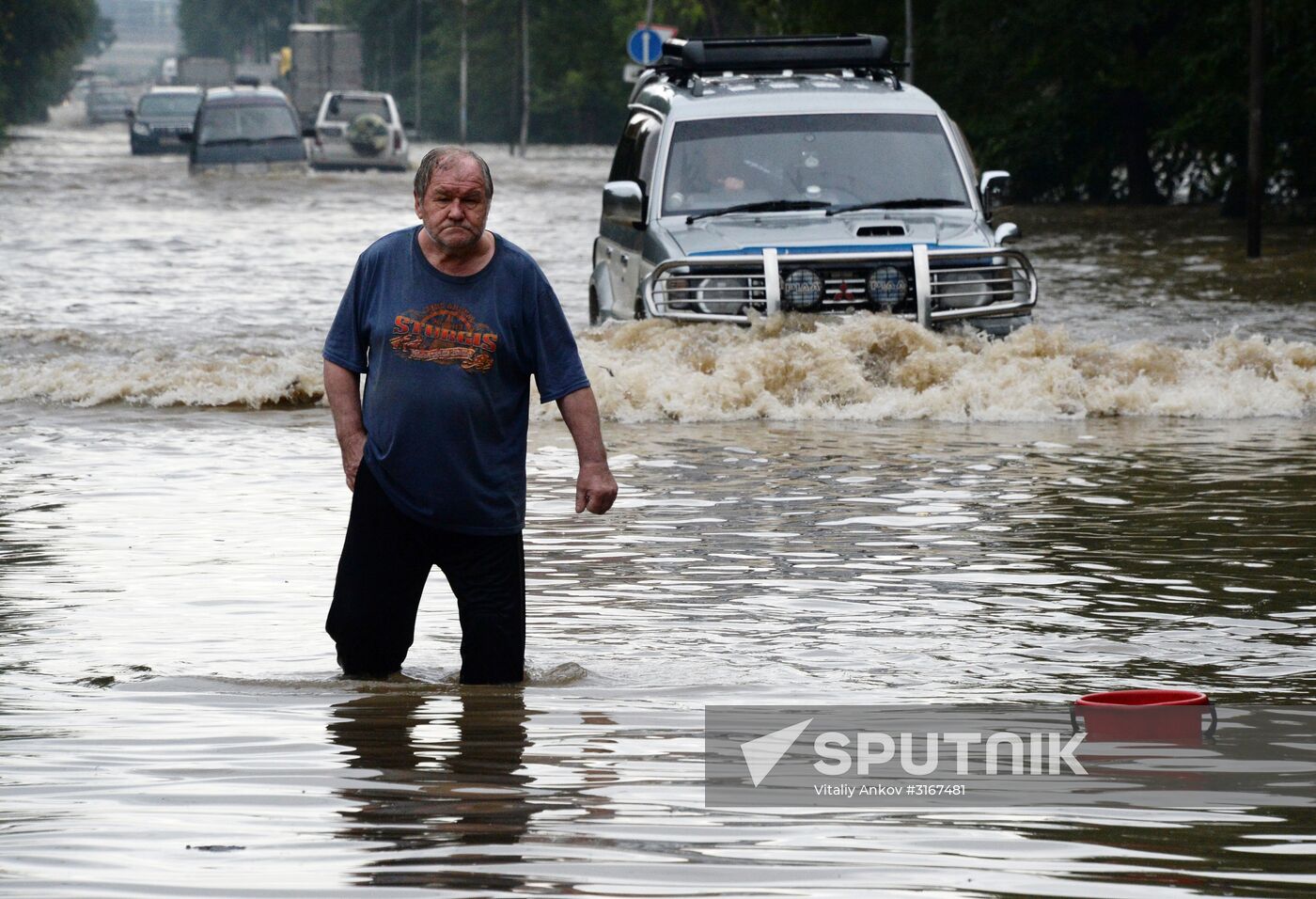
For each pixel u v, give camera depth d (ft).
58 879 32.27
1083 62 339.98
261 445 97.09
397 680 49.88
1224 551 68.03
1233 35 280.72
